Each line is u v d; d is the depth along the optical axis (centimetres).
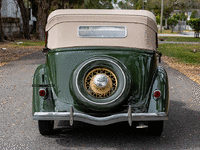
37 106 399
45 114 385
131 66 423
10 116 549
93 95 390
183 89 806
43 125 437
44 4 2702
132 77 416
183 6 6159
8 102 645
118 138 448
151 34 493
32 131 473
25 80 878
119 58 428
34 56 1451
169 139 447
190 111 606
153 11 6531
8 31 2781
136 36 473
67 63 429
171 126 511
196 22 3491
